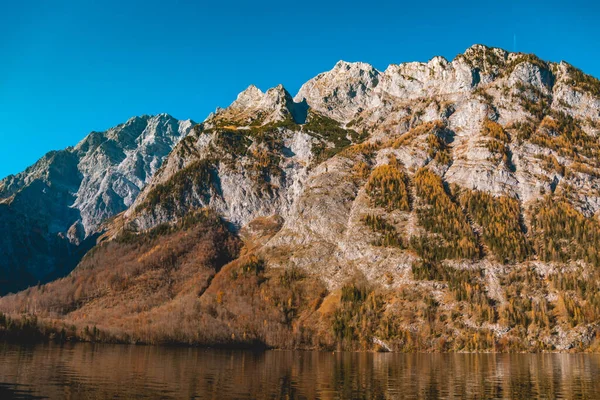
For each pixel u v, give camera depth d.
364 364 161.12
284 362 166.25
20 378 118.00
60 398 95.38
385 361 172.00
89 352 185.25
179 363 156.62
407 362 168.12
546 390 109.69
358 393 105.25
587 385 116.25
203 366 149.88
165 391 104.38
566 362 167.50
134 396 98.38
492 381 122.19
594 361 170.75
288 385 114.75
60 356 167.00
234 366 151.38
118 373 129.38
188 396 99.38
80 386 108.69
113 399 95.00
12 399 94.19
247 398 98.38
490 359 179.62
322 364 160.50
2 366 138.12
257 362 164.75
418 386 114.38
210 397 98.81
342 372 138.88
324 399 98.25
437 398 100.50
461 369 146.62
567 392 107.38
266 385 114.38
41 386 107.69
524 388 112.06
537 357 187.62
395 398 100.06
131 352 191.25
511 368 148.75
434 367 151.88
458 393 106.00
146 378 121.69
